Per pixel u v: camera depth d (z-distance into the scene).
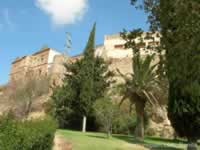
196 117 16.66
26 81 52.41
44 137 9.22
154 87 26.62
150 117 37.38
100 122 33.84
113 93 35.69
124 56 53.53
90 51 38.38
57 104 37.09
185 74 7.96
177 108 17.14
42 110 45.62
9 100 50.66
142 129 26.83
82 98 34.84
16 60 79.44
